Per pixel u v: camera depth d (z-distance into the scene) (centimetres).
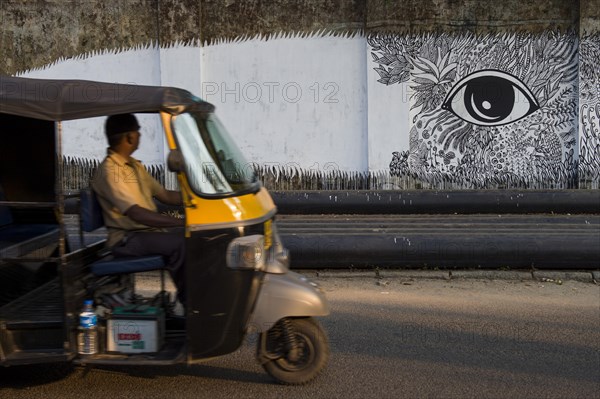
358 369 510
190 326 428
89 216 473
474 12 1314
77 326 432
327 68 1341
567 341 575
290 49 1341
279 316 440
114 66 1374
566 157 1330
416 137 1345
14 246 477
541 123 1330
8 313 445
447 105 1336
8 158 539
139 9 1355
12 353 429
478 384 482
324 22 1333
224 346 434
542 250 771
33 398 454
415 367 515
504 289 736
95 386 475
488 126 1338
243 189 453
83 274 447
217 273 427
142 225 465
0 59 1391
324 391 467
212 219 428
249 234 437
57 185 429
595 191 1084
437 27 1318
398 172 1341
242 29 1342
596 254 765
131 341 435
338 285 754
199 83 1339
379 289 738
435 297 707
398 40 1316
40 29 1380
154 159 823
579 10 1285
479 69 1327
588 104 1298
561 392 468
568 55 1310
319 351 466
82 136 606
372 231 834
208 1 1339
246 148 1366
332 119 1350
